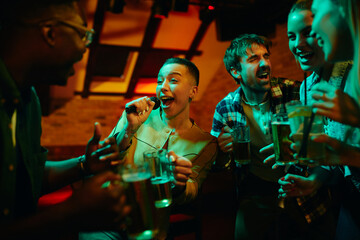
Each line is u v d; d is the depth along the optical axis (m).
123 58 5.89
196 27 5.51
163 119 1.48
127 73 6.35
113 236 1.20
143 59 5.93
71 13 0.84
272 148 1.19
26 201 0.88
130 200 0.76
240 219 1.64
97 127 0.99
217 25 5.14
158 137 1.41
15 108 0.83
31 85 0.90
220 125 1.72
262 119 1.59
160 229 0.99
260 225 1.63
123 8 4.60
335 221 1.52
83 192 0.67
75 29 0.84
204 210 2.65
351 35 0.79
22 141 0.87
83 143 6.79
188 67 1.45
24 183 0.87
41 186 1.03
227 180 2.68
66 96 6.69
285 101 1.59
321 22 0.81
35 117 1.03
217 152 1.42
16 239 0.61
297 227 1.86
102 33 5.13
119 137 1.19
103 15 4.73
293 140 1.01
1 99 0.75
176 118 1.44
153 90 7.07
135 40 5.50
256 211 1.63
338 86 1.13
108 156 0.98
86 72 5.98
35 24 0.77
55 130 6.63
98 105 7.01
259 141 1.62
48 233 0.64
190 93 1.48
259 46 1.50
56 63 0.85
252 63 1.49
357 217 1.08
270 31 4.48
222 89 6.42
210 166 1.41
